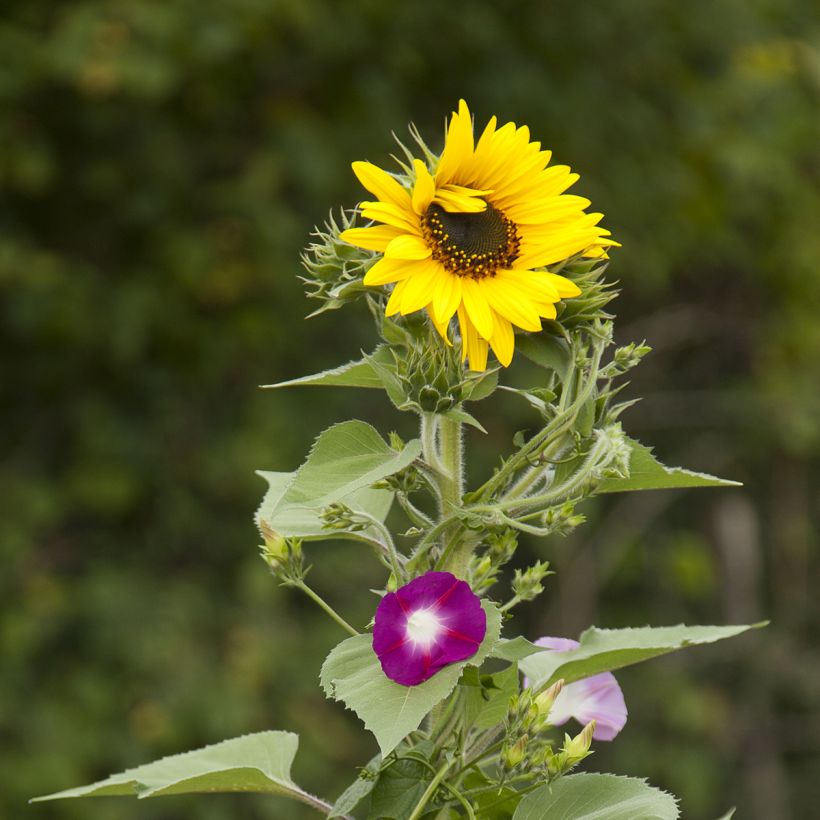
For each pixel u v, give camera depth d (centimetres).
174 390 921
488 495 228
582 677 258
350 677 208
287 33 916
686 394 1158
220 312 919
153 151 895
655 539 1145
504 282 214
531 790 231
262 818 885
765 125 1142
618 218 1028
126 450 900
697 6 1122
